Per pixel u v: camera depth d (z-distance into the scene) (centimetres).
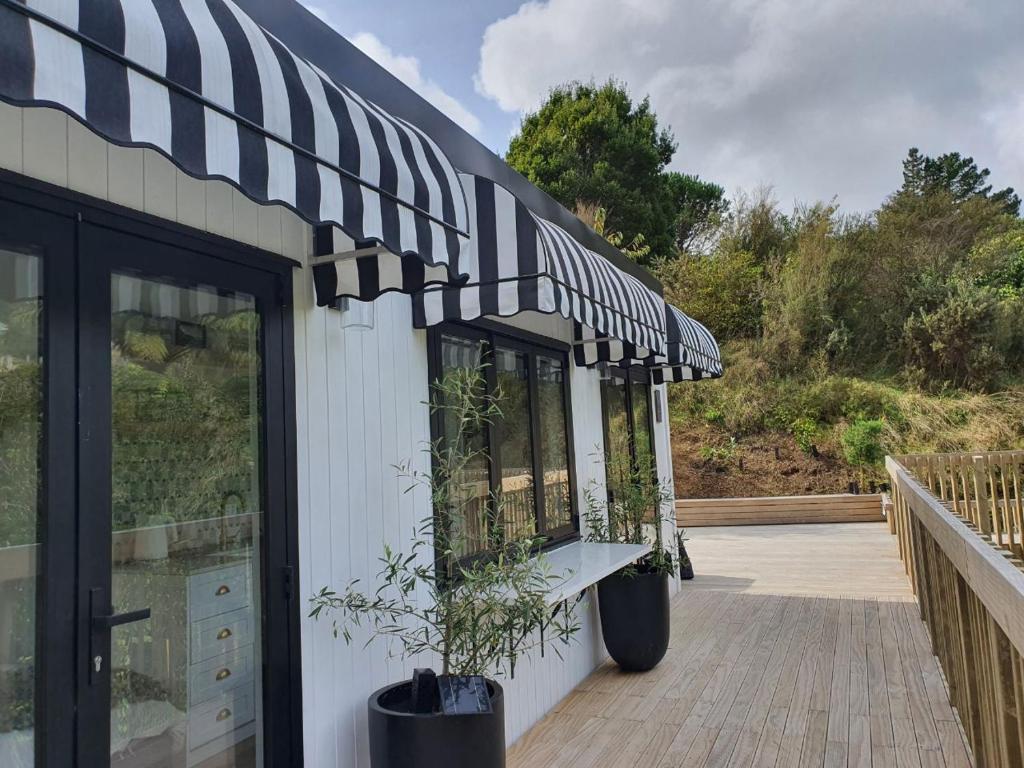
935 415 1500
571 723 411
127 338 211
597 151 2098
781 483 1430
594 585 524
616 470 613
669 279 1938
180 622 221
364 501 303
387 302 332
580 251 370
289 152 167
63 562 188
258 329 259
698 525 1261
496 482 417
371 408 314
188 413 229
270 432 258
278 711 250
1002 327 1586
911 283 1756
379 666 303
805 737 377
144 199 217
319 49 288
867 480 1381
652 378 765
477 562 323
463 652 308
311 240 286
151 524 214
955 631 381
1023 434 1428
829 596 715
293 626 259
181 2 148
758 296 1859
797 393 1614
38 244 188
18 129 185
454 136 386
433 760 248
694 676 487
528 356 477
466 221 242
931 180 2711
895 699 426
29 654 180
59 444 189
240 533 244
